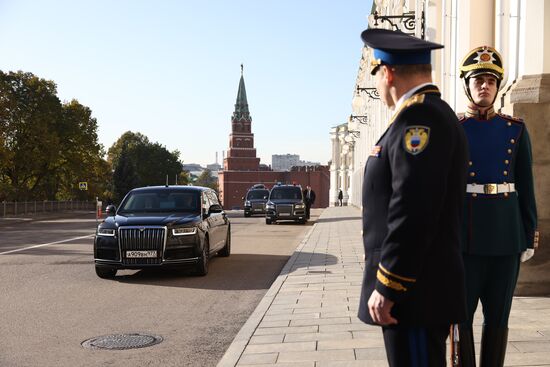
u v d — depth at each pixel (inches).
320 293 351.6
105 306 344.2
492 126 156.9
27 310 332.5
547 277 300.2
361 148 1863.9
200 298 370.6
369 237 106.0
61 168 2652.6
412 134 97.0
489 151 154.5
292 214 1194.6
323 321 271.9
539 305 277.4
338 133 3265.3
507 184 154.2
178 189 517.3
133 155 4163.4
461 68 160.6
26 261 559.5
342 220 1252.5
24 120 2361.0
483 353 153.5
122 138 4284.0
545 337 217.9
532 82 299.9
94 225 1314.0
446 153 96.5
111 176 3467.0
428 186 94.7
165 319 309.1
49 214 2130.9
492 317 153.1
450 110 103.0
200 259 457.1
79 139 2608.3
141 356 239.3
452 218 102.0
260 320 279.0
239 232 967.6
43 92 2437.3
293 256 568.4
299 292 357.4
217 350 248.1
